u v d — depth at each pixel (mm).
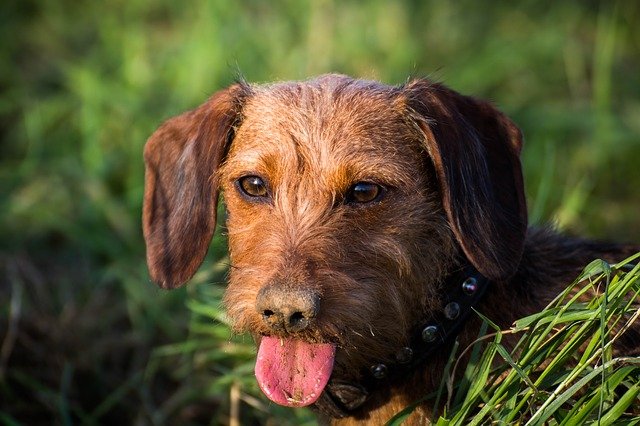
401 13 9531
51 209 7016
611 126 7703
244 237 3930
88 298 6309
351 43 8898
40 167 7461
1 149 8070
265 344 3721
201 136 4270
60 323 6027
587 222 6840
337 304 3602
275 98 4105
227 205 4090
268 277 3617
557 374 3518
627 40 9484
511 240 3988
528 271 4129
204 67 8172
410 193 3902
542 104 8305
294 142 3912
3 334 5914
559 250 4285
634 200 7262
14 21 10000
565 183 7211
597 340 3447
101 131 7773
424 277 3918
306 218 3795
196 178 4262
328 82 4188
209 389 5262
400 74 8375
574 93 8430
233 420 4875
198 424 5531
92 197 7008
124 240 6750
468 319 3969
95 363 5840
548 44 9117
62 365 5809
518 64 8852
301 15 9148
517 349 3623
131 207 6957
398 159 3914
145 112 7930
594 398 3355
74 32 9859
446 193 3859
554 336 3514
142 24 9758
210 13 8867
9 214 6957
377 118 3980
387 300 3801
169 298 6141
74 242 6801
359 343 3766
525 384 3611
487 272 3867
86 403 5719
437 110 4008
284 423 5020
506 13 10039
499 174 4125
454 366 3740
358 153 3867
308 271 3615
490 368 3822
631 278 3400
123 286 6344
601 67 8031
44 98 8477
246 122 4137
